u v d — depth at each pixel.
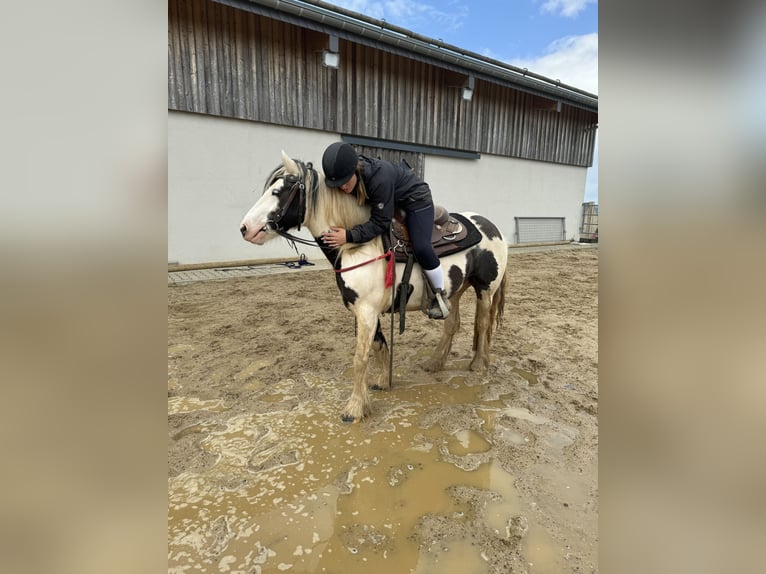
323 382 2.71
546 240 10.73
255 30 5.95
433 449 2.00
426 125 7.95
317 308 4.41
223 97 5.88
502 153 9.32
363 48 6.89
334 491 1.72
